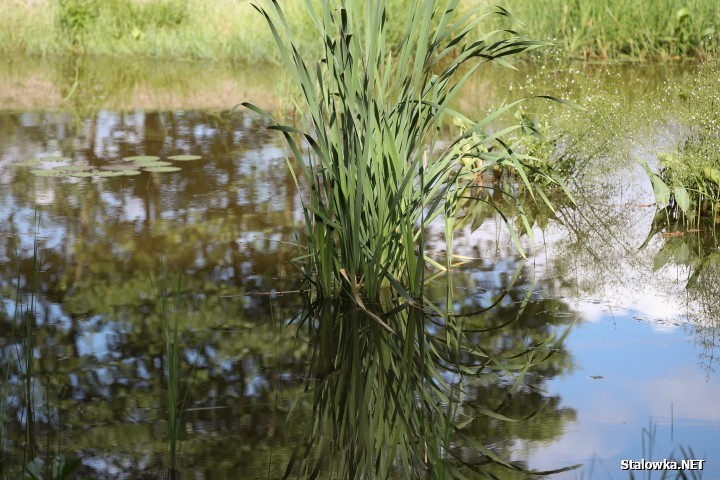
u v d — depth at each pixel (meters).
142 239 5.70
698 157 6.40
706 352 4.19
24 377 3.89
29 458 3.23
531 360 4.16
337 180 4.66
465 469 3.21
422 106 4.85
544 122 7.20
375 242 4.75
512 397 3.79
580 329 4.48
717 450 3.31
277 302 4.78
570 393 3.81
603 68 12.37
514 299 4.86
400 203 4.70
